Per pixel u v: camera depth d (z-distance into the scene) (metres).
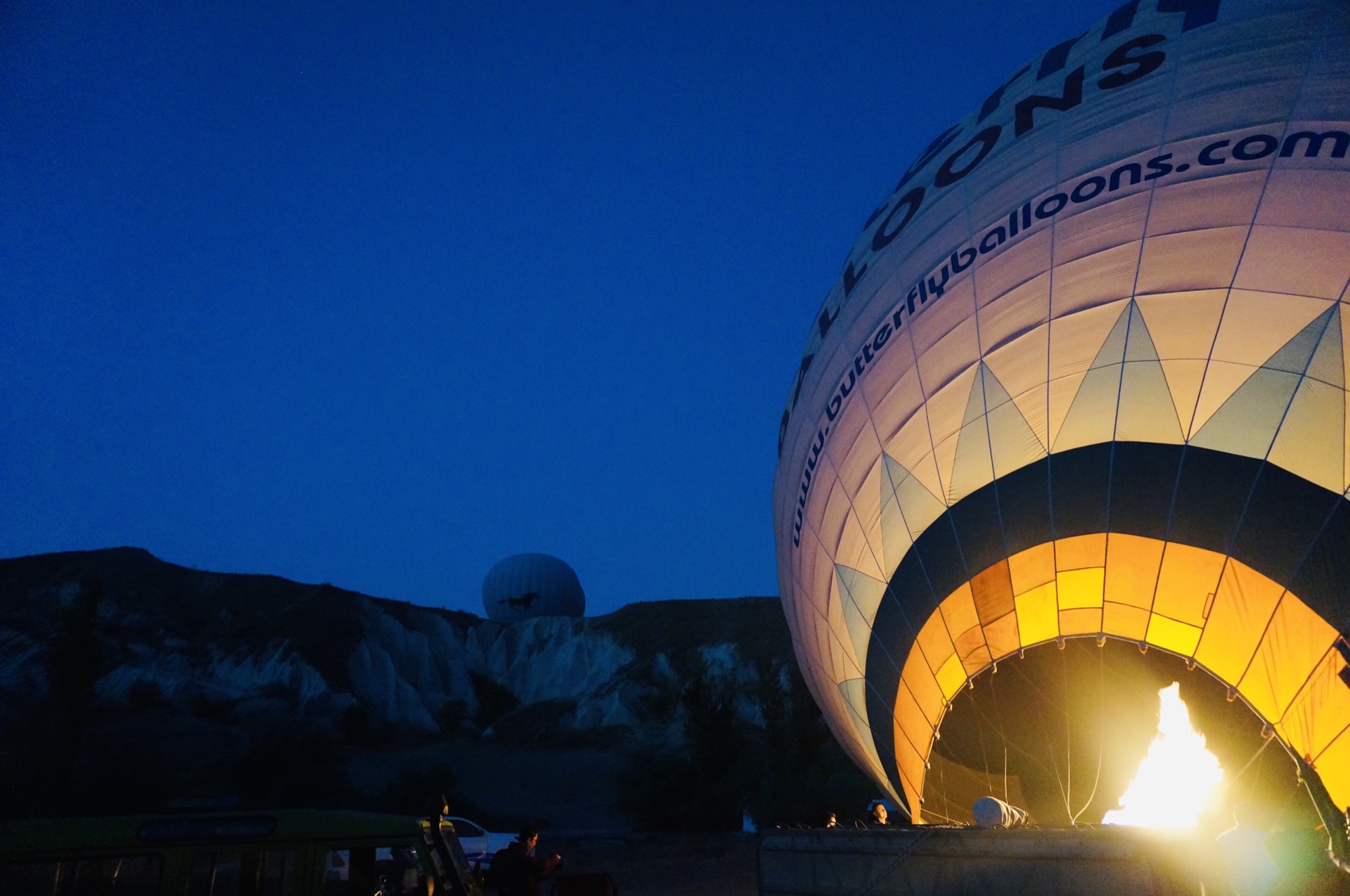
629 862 25.17
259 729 53.94
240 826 6.00
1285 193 9.96
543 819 41.47
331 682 69.25
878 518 12.59
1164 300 10.30
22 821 5.93
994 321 11.63
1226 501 9.48
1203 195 10.45
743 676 76.19
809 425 14.63
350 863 6.06
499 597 105.19
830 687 14.79
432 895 6.11
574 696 81.94
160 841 5.86
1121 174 11.21
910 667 12.12
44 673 59.16
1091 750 11.14
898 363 12.67
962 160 13.48
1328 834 6.92
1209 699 9.88
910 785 12.45
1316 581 8.95
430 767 43.59
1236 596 9.39
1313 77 10.43
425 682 81.00
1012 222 11.99
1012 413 11.16
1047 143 12.25
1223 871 5.91
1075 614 10.43
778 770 42.22
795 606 15.88
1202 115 10.95
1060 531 10.52
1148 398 10.15
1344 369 9.14
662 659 82.19
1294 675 9.05
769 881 7.99
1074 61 13.06
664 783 41.53
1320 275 9.48
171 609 78.06
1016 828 6.49
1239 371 9.69
